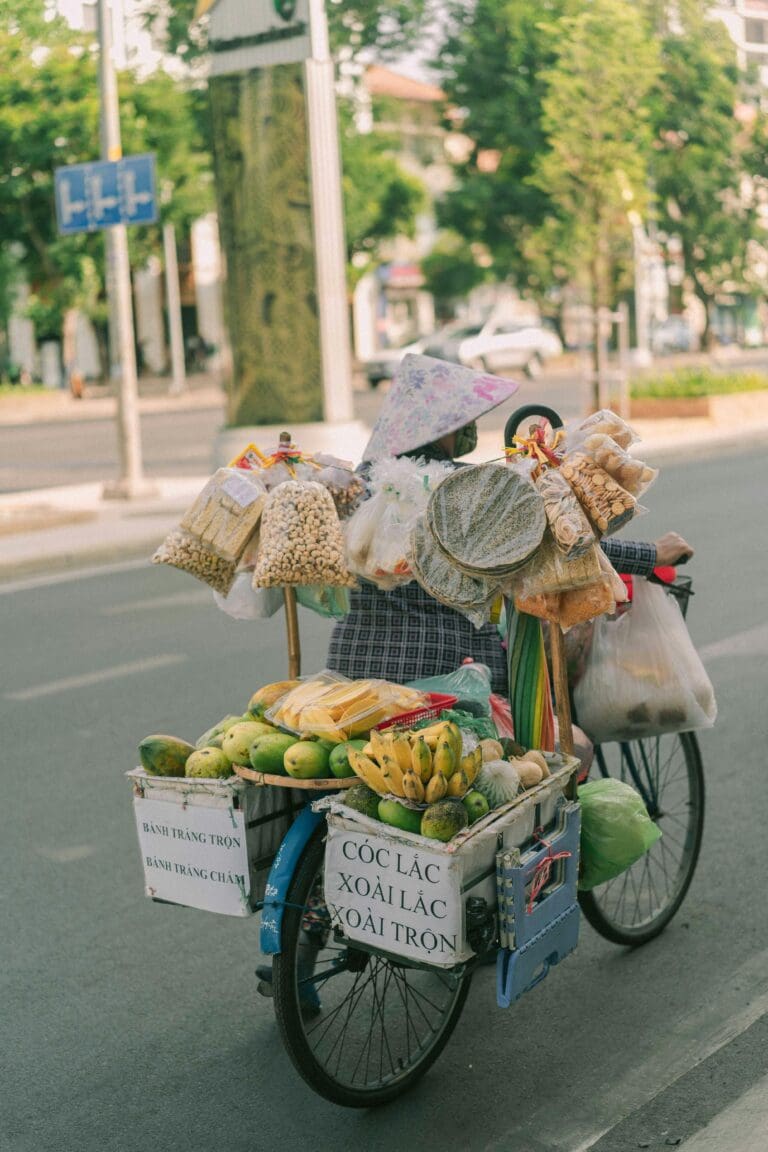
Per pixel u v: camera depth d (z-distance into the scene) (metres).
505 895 3.17
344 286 16.33
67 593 11.09
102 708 7.32
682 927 4.36
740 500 14.15
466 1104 3.43
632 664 3.96
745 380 24.75
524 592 3.29
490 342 37.94
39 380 51.38
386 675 3.57
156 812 3.42
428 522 3.25
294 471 3.66
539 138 24.05
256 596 3.75
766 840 5.01
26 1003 4.07
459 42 23.64
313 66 15.63
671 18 21.39
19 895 4.84
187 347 52.78
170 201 37.66
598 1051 3.65
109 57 15.20
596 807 3.69
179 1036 3.86
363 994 3.82
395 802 3.05
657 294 49.59
